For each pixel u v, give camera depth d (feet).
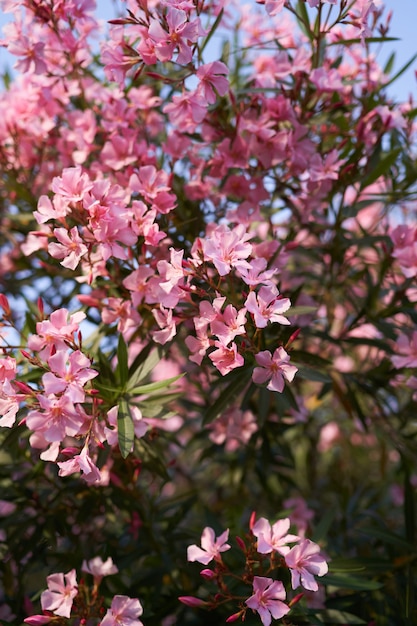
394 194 3.89
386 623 3.64
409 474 4.01
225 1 3.50
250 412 4.04
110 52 3.28
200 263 3.02
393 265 4.10
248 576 2.99
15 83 4.25
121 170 3.68
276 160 3.59
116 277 3.44
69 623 3.10
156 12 3.19
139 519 3.81
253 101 3.64
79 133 3.80
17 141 4.11
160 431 4.11
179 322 3.17
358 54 4.07
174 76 3.72
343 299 4.42
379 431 4.52
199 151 4.06
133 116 3.78
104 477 3.44
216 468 5.55
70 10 3.59
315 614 3.27
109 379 3.28
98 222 3.05
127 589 3.74
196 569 3.65
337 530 4.50
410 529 3.63
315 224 3.94
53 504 3.77
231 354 2.93
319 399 4.09
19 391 3.02
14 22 3.57
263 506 4.91
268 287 2.91
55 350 2.91
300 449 5.51
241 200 3.83
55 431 2.81
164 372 4.77
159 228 3.47
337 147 3.75
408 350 3.47
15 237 4.68
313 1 3.16
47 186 4.04
